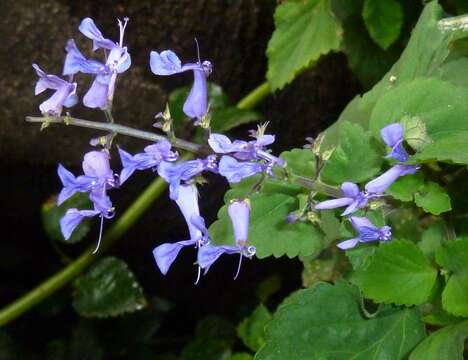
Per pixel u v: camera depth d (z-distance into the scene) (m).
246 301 0.32
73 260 0.29
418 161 0.14
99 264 0.28
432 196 0.15
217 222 0.16
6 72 0.26
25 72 0.26
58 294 0.31
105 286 0.28
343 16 0.23
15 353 0.31
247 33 0.26
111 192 0.29
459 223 0.16
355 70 0.23
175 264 0.32
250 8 0.25
